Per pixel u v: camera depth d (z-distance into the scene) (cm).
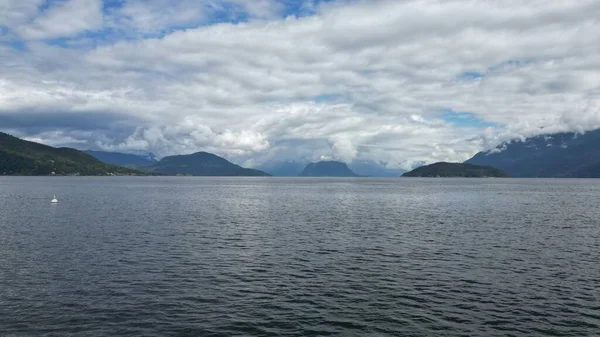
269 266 4200
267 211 9806
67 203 11431
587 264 4312
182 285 3506
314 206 11338
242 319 2770
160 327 2622
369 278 3778
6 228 6519
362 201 13350
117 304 3017
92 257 4494
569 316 2845
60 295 3195
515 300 3170
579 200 13838
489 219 8231
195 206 10994
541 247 5228
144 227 6819
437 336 2525
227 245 5300
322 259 4534
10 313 2811
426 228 6931
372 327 2659
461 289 3447
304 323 2716
